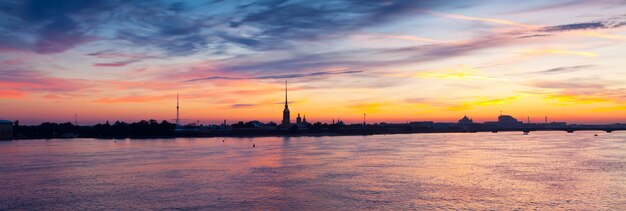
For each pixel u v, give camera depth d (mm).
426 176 130750
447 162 169125
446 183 118188
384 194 103938
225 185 117000
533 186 113375
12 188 114812
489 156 196375
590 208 90750
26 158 199875
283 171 143750
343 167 153375
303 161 175500
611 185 114312
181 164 166875
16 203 97562
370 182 120125
